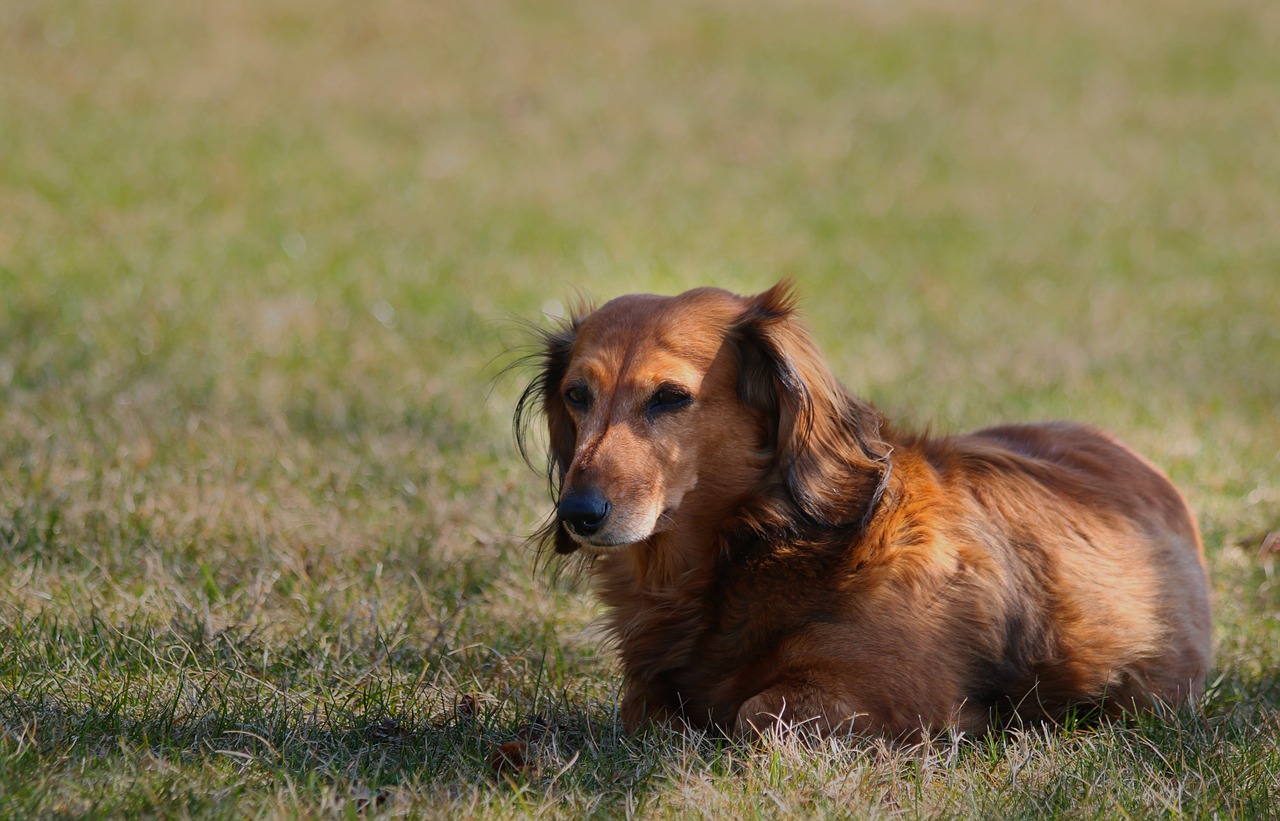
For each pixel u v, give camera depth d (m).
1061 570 6.87
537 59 33.12
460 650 7.89
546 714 7.06
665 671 6.86
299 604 8.53
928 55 35.00
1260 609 9.05
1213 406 13.76
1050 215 23.91
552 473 7.97
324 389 13.38
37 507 9.62
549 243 20.61
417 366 14.40
